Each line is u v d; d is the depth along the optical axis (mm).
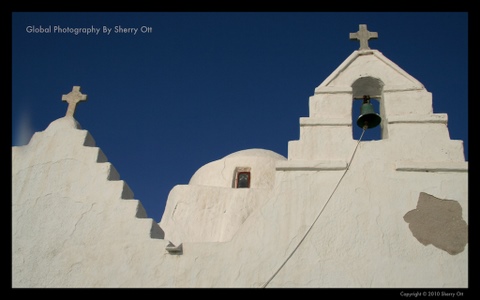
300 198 8938
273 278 8133
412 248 8242
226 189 18250
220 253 8500
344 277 8039
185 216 17562
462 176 8883
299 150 9531
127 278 8398
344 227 8547
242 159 20000
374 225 8516
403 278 7957
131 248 8719
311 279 8062
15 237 9062
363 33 11211
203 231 17000
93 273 8531
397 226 8484
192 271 8344
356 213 8672
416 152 9289
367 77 10508
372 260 8164
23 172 9891
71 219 9195
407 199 8750
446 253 8164
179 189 18547
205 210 17609
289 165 9297
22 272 8656
